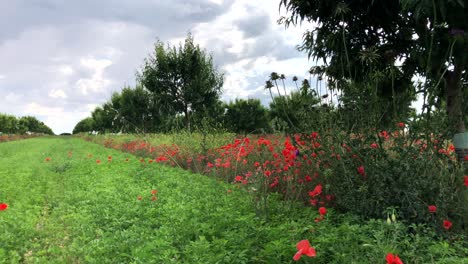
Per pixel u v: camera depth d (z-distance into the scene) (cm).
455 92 501
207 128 1290
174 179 839
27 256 422
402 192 407
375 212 413
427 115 415
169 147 1330
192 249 348
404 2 403
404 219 399
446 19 439
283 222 439
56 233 495
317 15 542
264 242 360
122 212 561
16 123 7125
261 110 3478
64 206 644
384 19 536
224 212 476
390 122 487
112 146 2328
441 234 378
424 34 470
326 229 376
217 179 823
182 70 2930
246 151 789
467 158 425
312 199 522
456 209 397
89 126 8019
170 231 436
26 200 673
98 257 384
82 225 512
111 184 827
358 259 300
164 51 2973
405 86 577
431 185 395
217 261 313
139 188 759
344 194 457
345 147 464
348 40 549
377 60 544
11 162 1438
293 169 553
